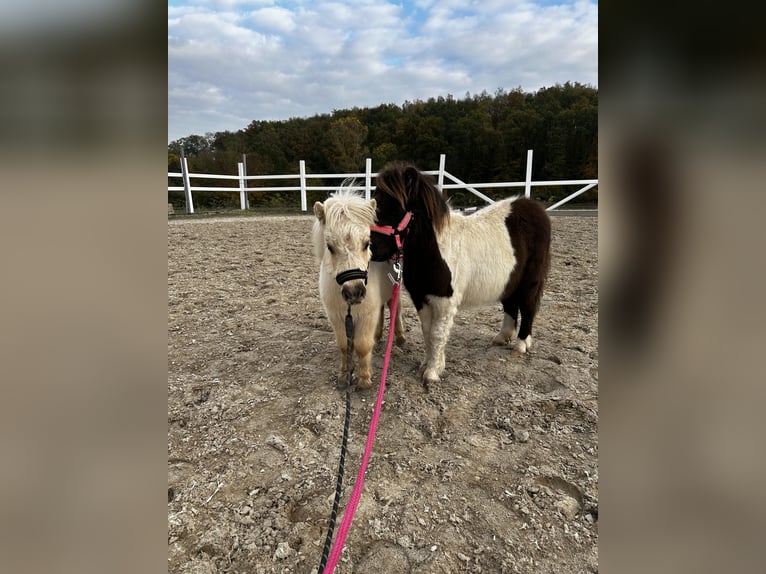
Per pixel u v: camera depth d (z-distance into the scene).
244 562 1.90
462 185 12.51
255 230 10.38
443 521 2.09
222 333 4.48
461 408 3.07
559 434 2.76
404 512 2.15
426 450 2.63
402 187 2.91
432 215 3.03
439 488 2.31
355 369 3.65
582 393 3.23
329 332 4.50
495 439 2.73
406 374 3.61
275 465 2.52
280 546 1.95
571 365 3.72
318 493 2.30
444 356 3.61
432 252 3.10
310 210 14.39
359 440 2.74
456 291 3.33
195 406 3.14
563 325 4.68
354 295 2.51
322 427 2.86
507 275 3.56
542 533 2.02
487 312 5.26
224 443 2.72
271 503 2.22
